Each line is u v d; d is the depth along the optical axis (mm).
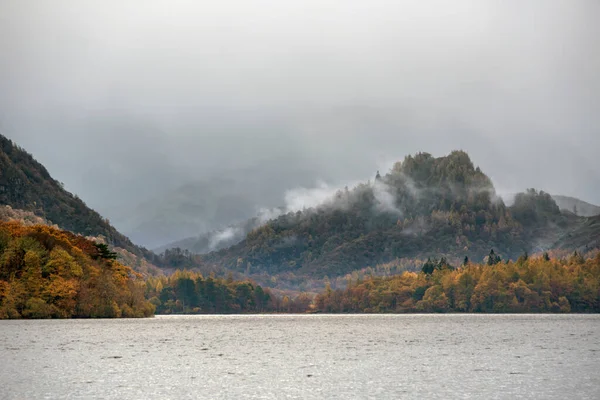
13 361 79188
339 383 62250
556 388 58438
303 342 117312
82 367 73938
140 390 57875
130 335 129375
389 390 57844
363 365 77375
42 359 81812
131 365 76500
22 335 119938
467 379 64500
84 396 54844
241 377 66562
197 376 67188
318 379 65062
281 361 82125
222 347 104812
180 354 91062
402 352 94750
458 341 117812
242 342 117125
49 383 61562
